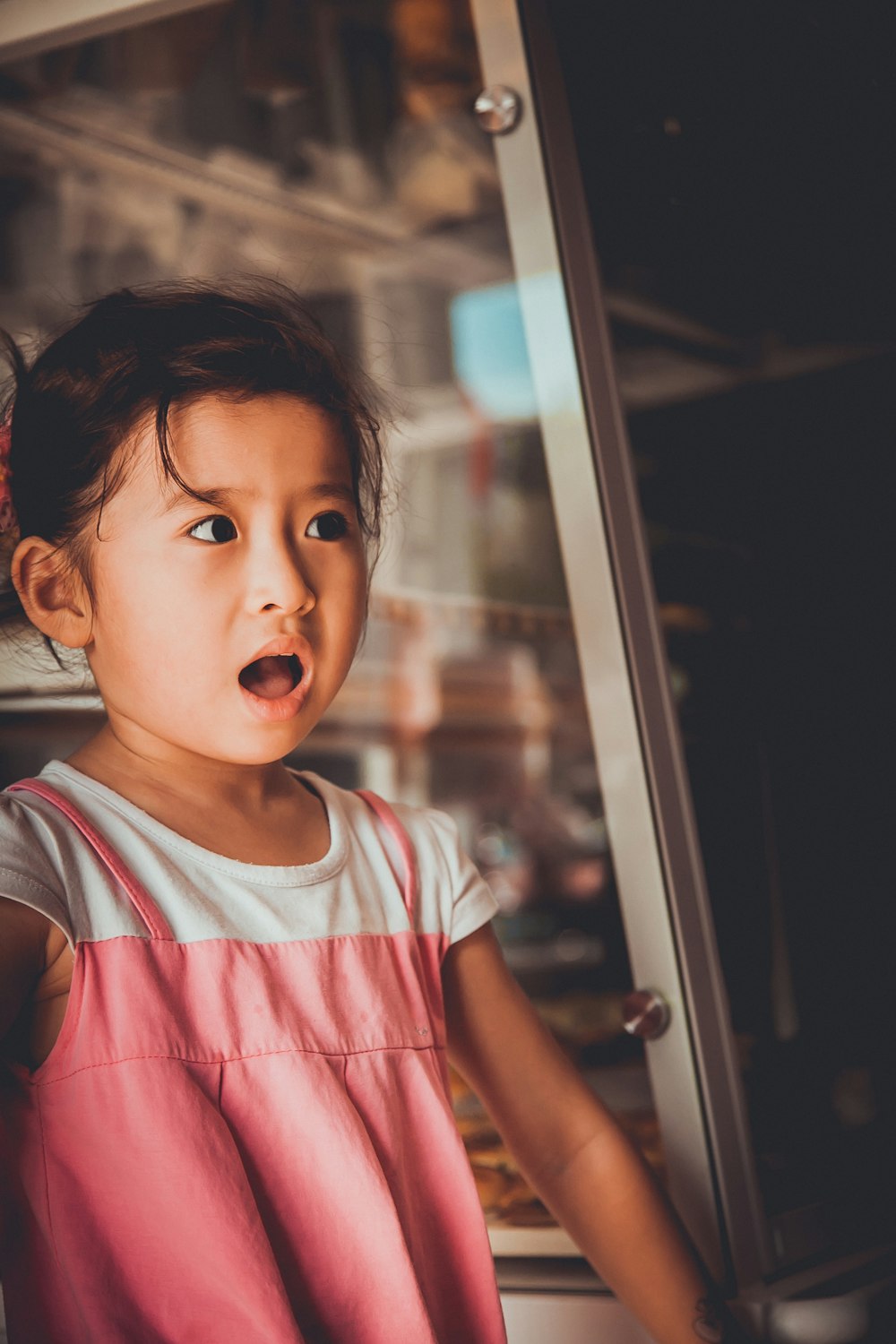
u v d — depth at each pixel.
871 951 0.99
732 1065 0.83
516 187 0.82
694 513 1.04
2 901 0.56
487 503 2.22
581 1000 1.81
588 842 2.53
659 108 0.94
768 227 1.06
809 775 1.01
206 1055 0.58
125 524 0.61
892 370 1.11
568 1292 0.79
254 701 0.61
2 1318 0.65
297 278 1.56
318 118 1.18
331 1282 0.58
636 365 0.99
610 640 0.82
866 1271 0.82
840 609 1.07
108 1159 0.56
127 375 0.62
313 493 0.63
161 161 1.22
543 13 0.83
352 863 0.69
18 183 1.22
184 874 0.62
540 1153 0.76
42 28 0.84
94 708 0.99
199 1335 0.55
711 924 0.85
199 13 0.93
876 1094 0.97
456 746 2.54
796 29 1.04
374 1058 0.63
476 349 1.81
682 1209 0.81
